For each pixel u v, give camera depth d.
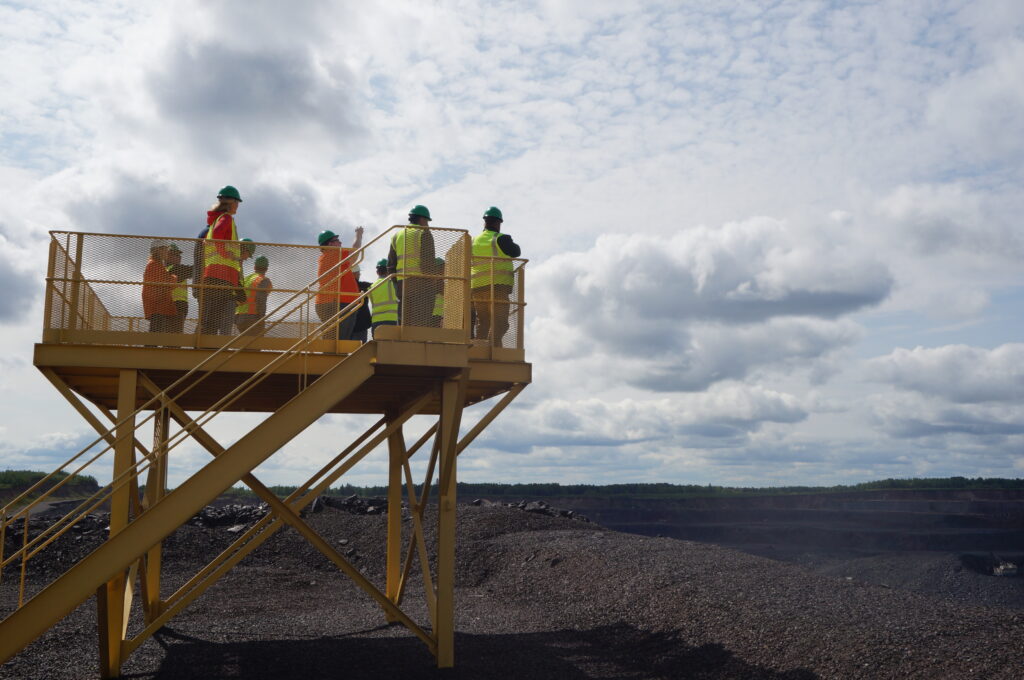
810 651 9.53
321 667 9.55
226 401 7.98
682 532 49.66
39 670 9.20
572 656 10.59
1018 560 32.12
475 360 9.48
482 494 63.78
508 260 10.05
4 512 6.99
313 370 8.91
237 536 20.78
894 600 11.62
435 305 9.09
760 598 12.09
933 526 49.34
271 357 8.77
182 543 19.56
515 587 16.16
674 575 14.08
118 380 9.05
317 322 9.09
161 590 15.97
